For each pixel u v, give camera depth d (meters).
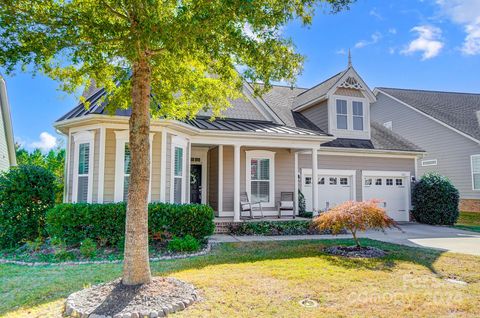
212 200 14.95
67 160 11.41
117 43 5.71
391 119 23.47
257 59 5.48
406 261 7.84
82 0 5.27
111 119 10.23
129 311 4.38
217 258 8.10
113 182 10.39
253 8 4.73
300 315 4.50
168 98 7.23
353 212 8.91
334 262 7.66
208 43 5.04
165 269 6.94
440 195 16.27
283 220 13.21
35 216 10.10
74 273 6.70
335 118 16.89
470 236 12.35
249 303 4.89
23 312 4.67
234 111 15.33
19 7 4.95
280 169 15.33
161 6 4.95
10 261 8.15
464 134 18.66
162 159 10.83
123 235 9.27
